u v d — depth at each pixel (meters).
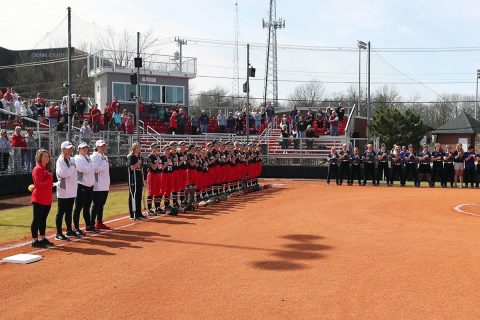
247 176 22.94
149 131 36.78
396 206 17.48
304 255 9.84
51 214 15.48
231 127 38.50
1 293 7.33
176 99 41.44
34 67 62.69
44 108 30.77
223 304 6.87
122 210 16.56
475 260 9.43
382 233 12.24
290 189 24.14
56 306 6.77
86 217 12.12
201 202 17.44
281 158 32.41
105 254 9.82
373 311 6.59
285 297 7.18
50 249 10.25
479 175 25.52
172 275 8.34
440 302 6.96
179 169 16.45
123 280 8.03
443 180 25.98
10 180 20.98
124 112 32.91
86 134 27.12
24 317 6.36
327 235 11.95
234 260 9.40
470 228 13.02
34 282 7.89
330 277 8.23
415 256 9.77
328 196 20.73
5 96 28.47
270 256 9.73
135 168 14.05
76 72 64.56
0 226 13.18
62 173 11.03
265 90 60.84
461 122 55.09
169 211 15.22
